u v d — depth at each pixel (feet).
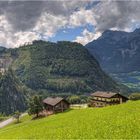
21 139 215.51
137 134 162.09
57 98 501.56
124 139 154.20
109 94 499.10
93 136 176.14
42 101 501.97
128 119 209.56
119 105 316.81
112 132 177.58
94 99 522.47
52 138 197.06
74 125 238.68
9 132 324.60
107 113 268.41
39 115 493.36
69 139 181.37
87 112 319.68
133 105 290.76
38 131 250.57
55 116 387.14
